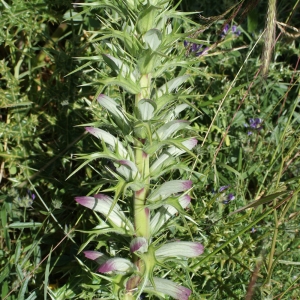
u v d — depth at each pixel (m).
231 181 0.54
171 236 0.47
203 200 0.50
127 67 0.33
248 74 0.59
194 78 0.59
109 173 0.38
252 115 0.59
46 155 0.56
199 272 0.47
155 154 0.36
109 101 0.33
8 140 0.58
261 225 0.50
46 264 0.48
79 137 0.55
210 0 0.63
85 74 0.55
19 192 0.55
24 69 0.62
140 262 0.35
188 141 0.35
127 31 0.32
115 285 0.35
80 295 0.41
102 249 0.48
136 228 0.35
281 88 0.62
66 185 0.54
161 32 0.31
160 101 0.32
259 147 0.56
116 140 0.34
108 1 0.32
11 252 0.50
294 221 0.49
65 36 0.61
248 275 0.48
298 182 0.53
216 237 0.47
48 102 0.57
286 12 0.66
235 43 0.65
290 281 0.48
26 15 0.57
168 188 0.34
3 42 0.59
